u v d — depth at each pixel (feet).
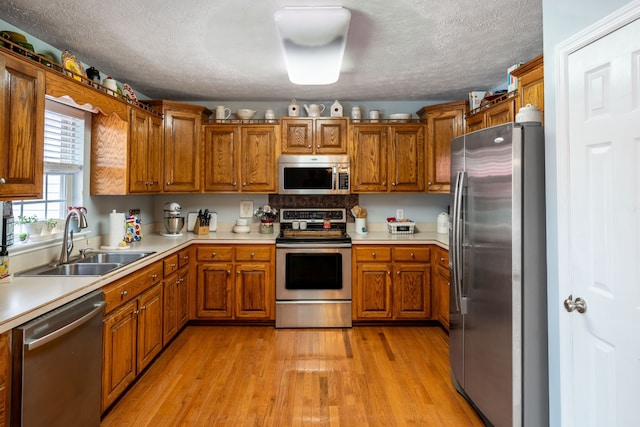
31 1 6.31
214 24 7.18
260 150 12.50
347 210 13.62
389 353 9.74
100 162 9.33
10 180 5.39
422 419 6.85
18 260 7.03
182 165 11.93
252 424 6.68
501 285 5.95
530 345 5.66
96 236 9.65
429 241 11.69
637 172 4.00
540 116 5.79
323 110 12.94
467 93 12.26
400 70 9.95
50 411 5.10
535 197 5.64
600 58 4.46
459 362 7.56
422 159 12.52
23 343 4.63
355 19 6.97
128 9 6.60
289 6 6.47
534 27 7.34
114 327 6.91
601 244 4.49
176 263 10.28
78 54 8.69
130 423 6.67
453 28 7.37
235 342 10.43
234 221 13.64
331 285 11.62
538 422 5.68
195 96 12.59
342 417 6.90
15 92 5.49
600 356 4.55
